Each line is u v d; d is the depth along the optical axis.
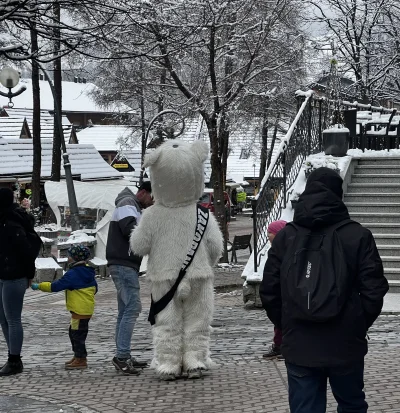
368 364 8.37
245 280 13.62
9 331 8.71
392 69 35.19
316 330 4.80
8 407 7.13
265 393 7.35
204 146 8.13
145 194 8.78
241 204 71.62
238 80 26.20
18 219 8.59
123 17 12.99
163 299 8.02
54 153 40.59
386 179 15.50
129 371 8.43
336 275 4.78
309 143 16.61
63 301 18.12
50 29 11.60
